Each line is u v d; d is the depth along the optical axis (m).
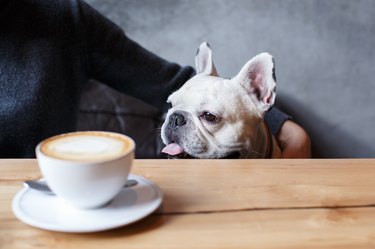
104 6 1.64
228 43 1.65
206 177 0.57
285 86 1.67
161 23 1.65
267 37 1.63
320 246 0.40
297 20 1.62
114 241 0.40
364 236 0.42
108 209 0.45
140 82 1.26
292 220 0.45
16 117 0.99
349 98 1.69
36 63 1.03
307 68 1.66
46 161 0.41
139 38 1.67
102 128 1.61
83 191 0.41
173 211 0.46
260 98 1.07
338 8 1.60
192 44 1.66
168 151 1.05
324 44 1.63
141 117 1.65
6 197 0.49
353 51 1.64
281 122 1.27
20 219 0.43
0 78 1.00
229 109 1.02
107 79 1.27
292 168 0.61
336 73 1.66
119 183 0.44
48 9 1.08
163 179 0.55
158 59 1.31
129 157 0.43
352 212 0.47
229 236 0.41
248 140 1.04
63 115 1.12
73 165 0.40
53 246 0.39
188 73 1.32
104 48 1.21
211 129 1.02
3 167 0.59
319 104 1.69
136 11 1.64
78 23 1.14
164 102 1.30
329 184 0.55
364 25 1.62
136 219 0.42
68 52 1.12
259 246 0.40
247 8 1.62
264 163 0.63
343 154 1.73
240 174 0.58
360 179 0.57
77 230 0.40
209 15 1.63
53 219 0.42
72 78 1.15
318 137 1.72
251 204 0.49
